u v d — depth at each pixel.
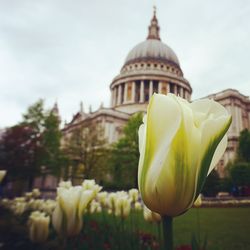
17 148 24.66
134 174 39.38
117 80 83.62
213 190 34.44
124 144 41.12
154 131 0.95
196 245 1.84
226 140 1.07
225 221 10.87
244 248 5.59
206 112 1.01
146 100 78.19
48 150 30.14
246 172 31.77
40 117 29.70
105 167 40.25
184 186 0.90
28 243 4.62
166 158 0.91
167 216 0.96
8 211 8.30
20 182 25.66
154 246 3.56
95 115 70.44
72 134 41.84
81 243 3.58
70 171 40.28
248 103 64.50
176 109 0.93
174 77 80.25
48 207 5.82
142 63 85.50
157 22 102.69
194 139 0.92
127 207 3.88
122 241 3.53
